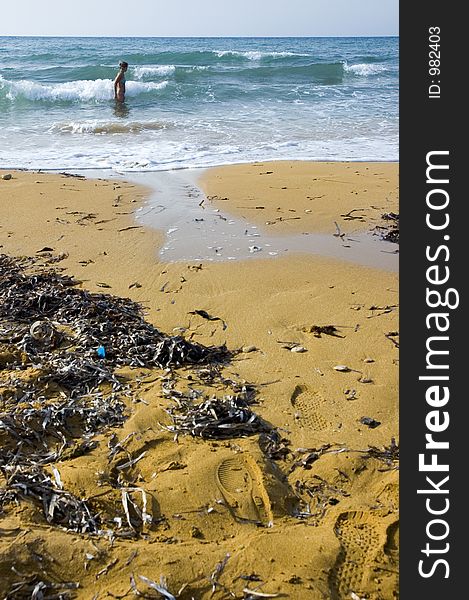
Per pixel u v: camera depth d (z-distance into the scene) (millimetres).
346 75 25766
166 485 3299
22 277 6016
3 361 4461
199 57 29062
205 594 2725
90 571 2771
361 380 4500
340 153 12289
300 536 3053
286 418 4051
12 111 17016
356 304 5676
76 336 4930
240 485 3342
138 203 8727
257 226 7836
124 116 16297
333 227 7832
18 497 3123
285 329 5230
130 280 6176
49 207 8492
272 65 28219
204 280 6160
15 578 2686
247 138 13633
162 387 4297
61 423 3787
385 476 3557
